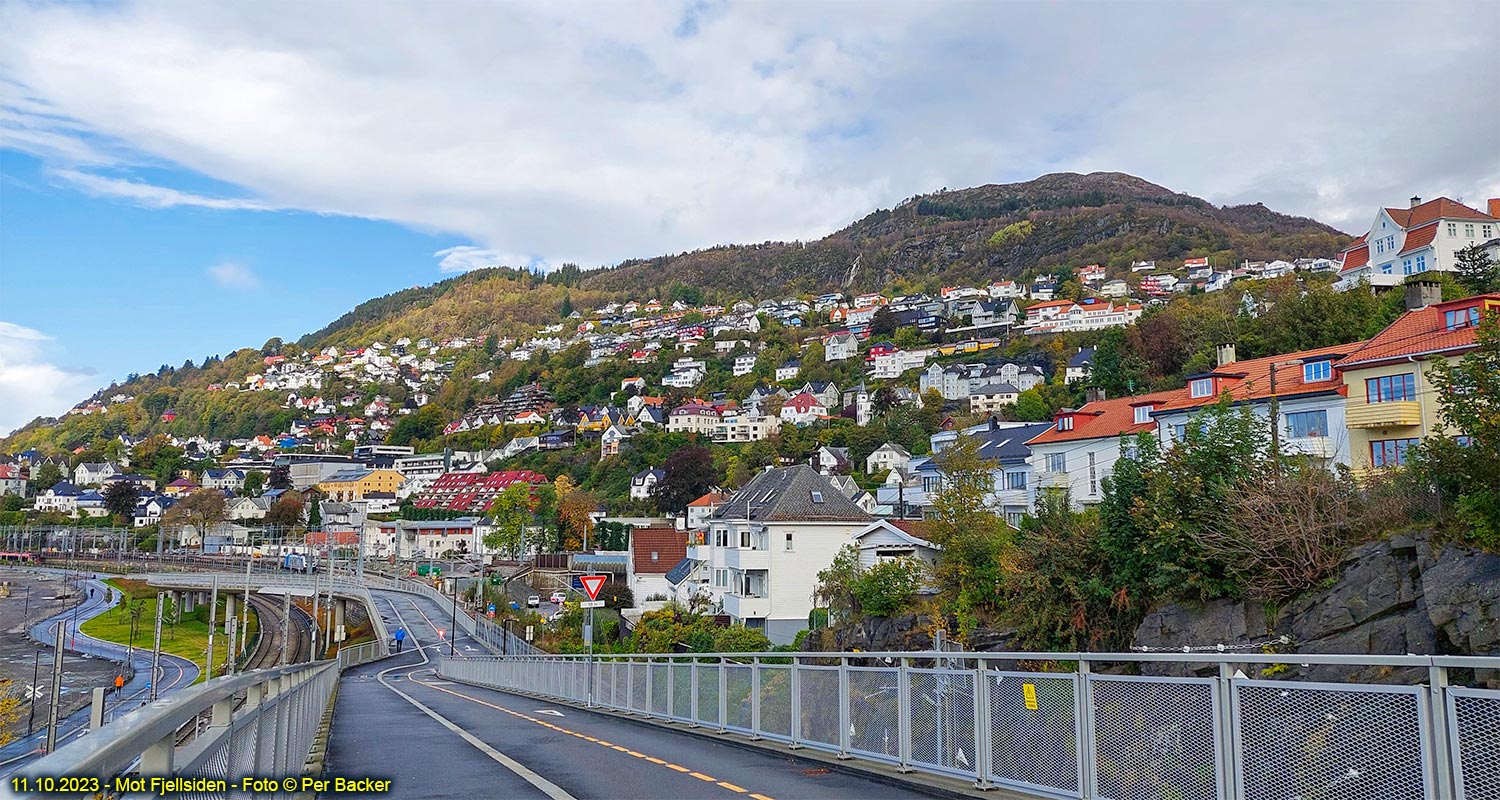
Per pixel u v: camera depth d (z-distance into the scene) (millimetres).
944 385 162500
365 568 135750
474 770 12266
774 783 11469
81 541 171875
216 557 158750
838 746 13164
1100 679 9172
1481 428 15898
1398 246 92688
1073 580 22047
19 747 47031
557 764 12961
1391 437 30125
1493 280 67812
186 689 4199
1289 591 17969
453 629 70562
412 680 48688
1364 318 65188
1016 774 10086
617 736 17047
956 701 11102
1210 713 8086
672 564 69625
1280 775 7473
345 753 13805
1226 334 76438
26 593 125375
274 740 7551
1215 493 19562
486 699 29781
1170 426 40562
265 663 78688
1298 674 16375
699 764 13172
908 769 11711
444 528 158500
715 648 42594
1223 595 19016
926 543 41219
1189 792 8203
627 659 22062
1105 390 89250
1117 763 8906
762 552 47656
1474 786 6309
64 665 80812
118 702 62000
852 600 35125
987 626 26609
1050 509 28562
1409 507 17547
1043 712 9805
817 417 168750
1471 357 16719
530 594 89562
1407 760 6711
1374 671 15523
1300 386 35125
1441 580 15398
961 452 37500
